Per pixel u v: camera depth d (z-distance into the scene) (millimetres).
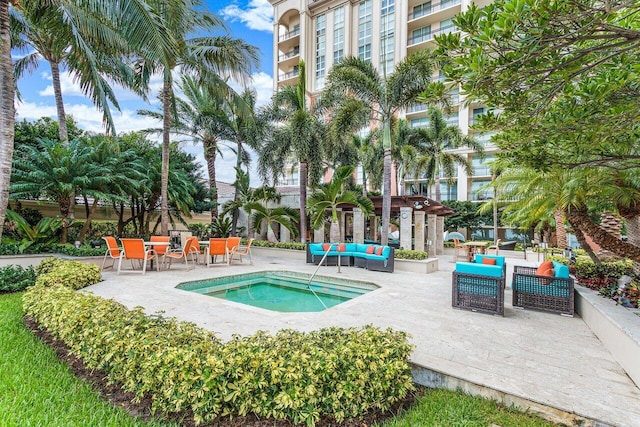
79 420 2412
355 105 11062
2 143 5570
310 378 2396
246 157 17328
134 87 11180
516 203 8492
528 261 13766
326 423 2443
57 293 4324
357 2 27422
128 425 2375
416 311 5371
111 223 15125
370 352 2670
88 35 7145
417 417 2564
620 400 2664
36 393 2746
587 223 4891
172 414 2523
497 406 2756
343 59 11367
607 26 2109
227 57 11031
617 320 3549
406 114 25828
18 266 6789
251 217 16266
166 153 10836
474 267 5480
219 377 2381
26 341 3818
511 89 2650
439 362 3355
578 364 3363
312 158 13875
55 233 9664
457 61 2541
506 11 2098
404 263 10180
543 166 3732
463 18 2430
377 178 20062
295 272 9516
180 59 10711
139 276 8195
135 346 2756
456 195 26422
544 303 5449
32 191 8656
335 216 12805
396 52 25516
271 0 31219
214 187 15969
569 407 2549
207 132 15438
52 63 10836
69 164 8883
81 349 3221
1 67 5543
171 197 12703
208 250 10016
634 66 2258
